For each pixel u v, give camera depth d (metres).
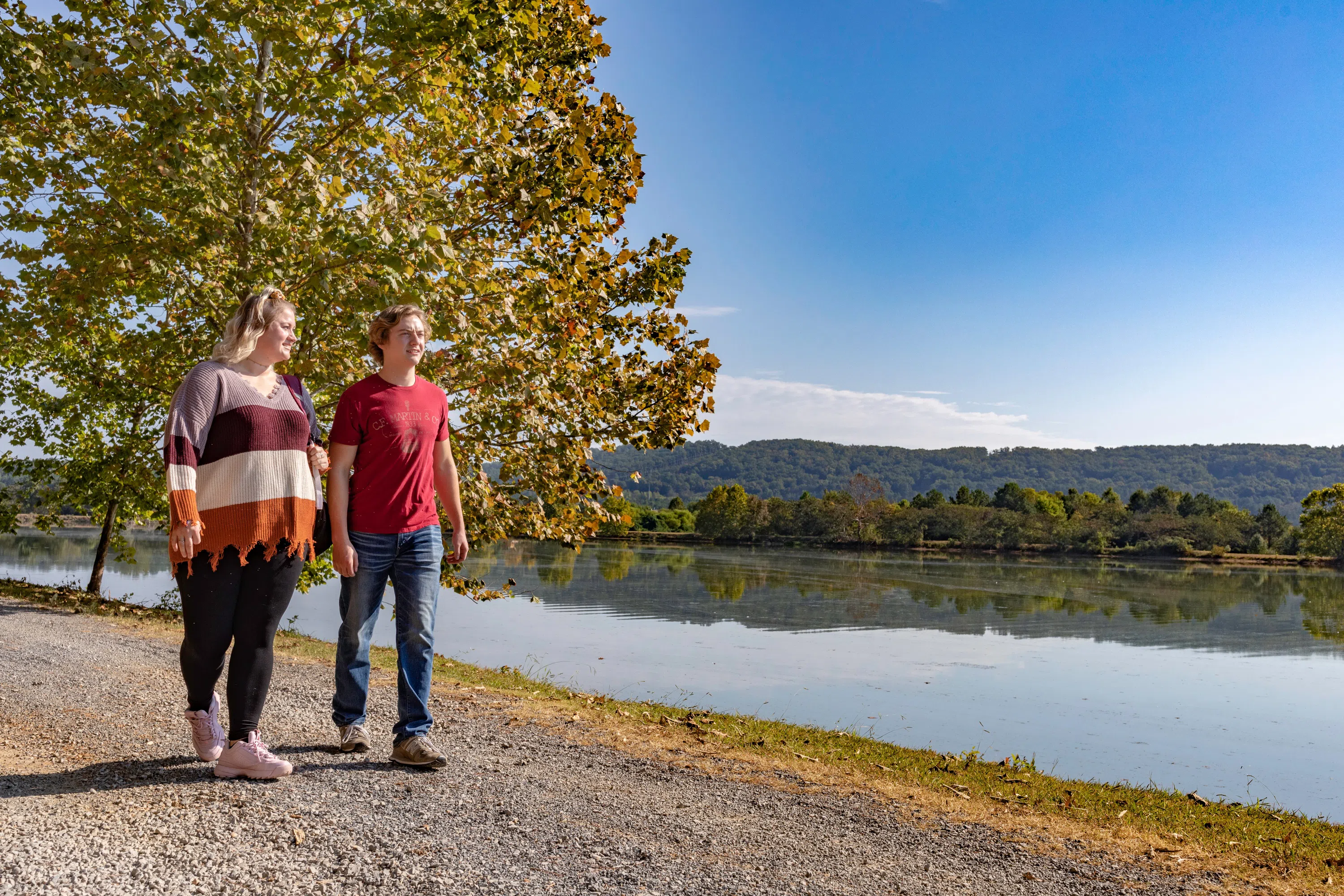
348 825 3.00
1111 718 14.84
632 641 20.39
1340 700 17.67
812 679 16.62
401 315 3.90
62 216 7.36
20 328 8.34
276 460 3.38
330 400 10.07
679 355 10.94
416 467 3.95
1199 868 3.53
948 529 115.50
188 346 8.73
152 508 14.21
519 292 7.77
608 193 9.60
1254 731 14.29
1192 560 95.94
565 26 9.05
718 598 34.12
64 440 14.87
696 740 5.38
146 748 3.90
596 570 47.06
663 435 10.61
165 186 6.39
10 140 6.57
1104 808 4.85
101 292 7.68
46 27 7.04
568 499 9.69
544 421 8.77
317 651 8.74
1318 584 60.59
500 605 27.72
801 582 45.38
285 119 7.69
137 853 2.59
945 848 3.51
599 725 5.49
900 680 17.45
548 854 2.93
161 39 6.97
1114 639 27.25
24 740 3.93
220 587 3.31
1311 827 5.15
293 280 6.79
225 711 4.82
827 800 4.12
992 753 11.39
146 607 13.38
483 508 9.22
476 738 4.73
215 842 2.74
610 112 9.81
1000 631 28.06
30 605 11.74
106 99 6.67
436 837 2.98
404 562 3.98
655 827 3.38
